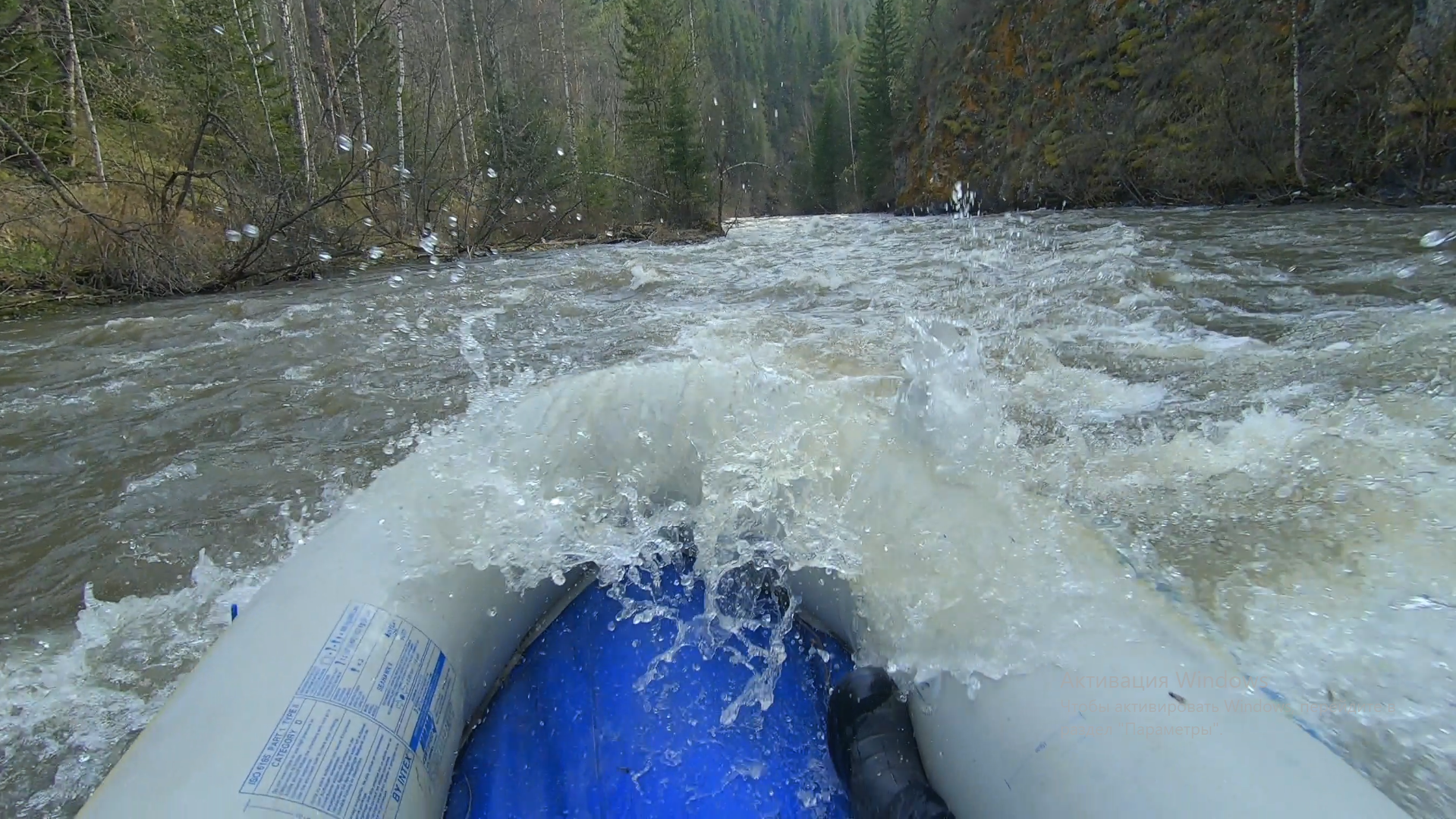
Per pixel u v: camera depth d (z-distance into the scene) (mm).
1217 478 1797
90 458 2842
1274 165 9672
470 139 15617
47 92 8656
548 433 1523
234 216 8516
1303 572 1381
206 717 906
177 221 8008
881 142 27297
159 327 5270
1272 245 5512
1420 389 2295
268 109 10859
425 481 1389
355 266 9250
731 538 1437
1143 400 2484
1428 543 1441
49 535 2260
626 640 1423
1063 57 14586
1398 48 8477
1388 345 2779
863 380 2127
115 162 9258
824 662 1337
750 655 1382
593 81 25281
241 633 1054
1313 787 730
